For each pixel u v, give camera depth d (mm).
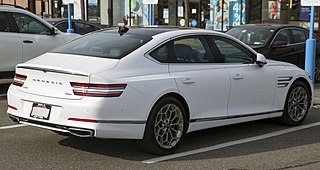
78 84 5461
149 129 5734
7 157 5816
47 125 5598
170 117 5984
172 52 6238
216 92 6473
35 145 6355
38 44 10672
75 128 5398
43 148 6223
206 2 23812
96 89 5395
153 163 5684
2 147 6238
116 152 6090
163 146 5949
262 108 7215
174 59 6215
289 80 7582
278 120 7820
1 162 5617
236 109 6809
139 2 23672
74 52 6172
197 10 23844
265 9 24234
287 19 24359
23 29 10539
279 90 7438
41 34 10805
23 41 10414
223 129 7500
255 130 7465
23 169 5387
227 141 6777
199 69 6375
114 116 5426
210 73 6441
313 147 6531
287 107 7625
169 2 23766
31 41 10547
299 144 6676
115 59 5789
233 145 6566
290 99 7668
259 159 5930
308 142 6789
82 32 16703
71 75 5492
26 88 5898
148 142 5781
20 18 10500
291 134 7246
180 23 23906
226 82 6594
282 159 5949
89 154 5992
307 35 12375
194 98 6215
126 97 5492
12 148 6203
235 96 6758
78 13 23844
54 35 10984
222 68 6660
